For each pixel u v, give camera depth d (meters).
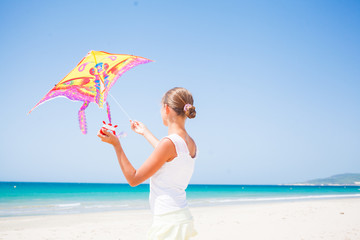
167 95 1.69
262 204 18.02
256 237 6.64
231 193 41.78
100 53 1.71
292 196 31.59
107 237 7.14
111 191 41.94
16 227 8.57
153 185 1.53
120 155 1.41
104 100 1.62
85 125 1.60
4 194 33.81
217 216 10.55
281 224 8.27
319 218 9.39
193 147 1.70
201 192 45.88
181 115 1.64
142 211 13.77
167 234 1.43
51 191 40.94
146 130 1.92
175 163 1.49
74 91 1.60
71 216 11.45
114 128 1.44
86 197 28.61
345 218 9.31
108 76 1.69
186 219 1.47
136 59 1.80
